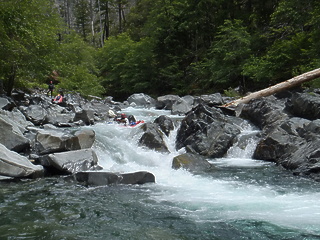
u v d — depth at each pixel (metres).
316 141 8.08
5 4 12.00
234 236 4.26
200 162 8.59
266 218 4.89
